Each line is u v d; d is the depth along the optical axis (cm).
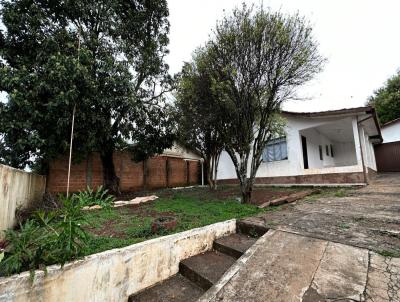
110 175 888
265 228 358
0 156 619
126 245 281
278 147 1047
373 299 168
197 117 706
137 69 858
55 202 575
